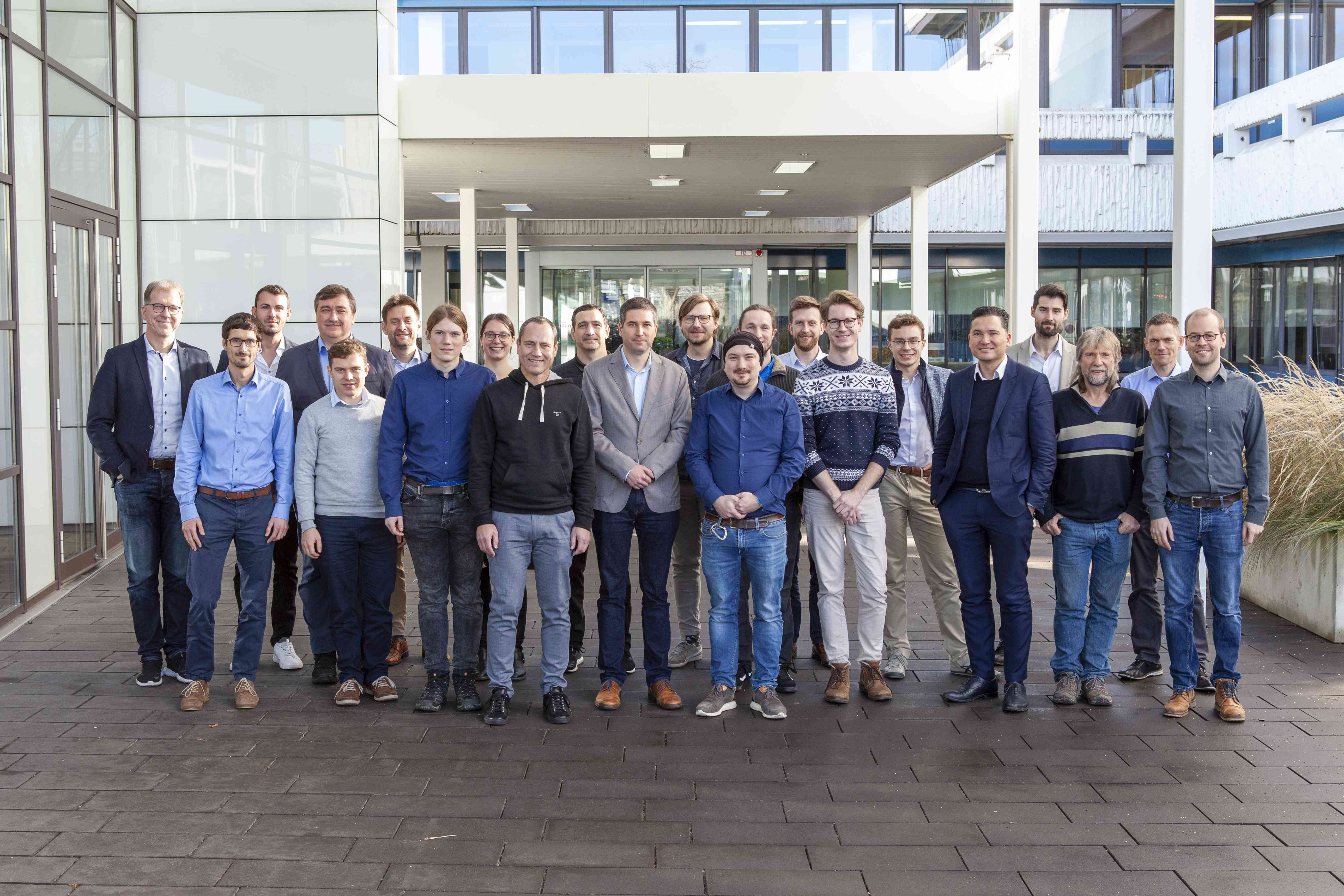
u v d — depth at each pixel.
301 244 9.05
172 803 3.77
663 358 5.01
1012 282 10.14
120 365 4.99
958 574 4.96
